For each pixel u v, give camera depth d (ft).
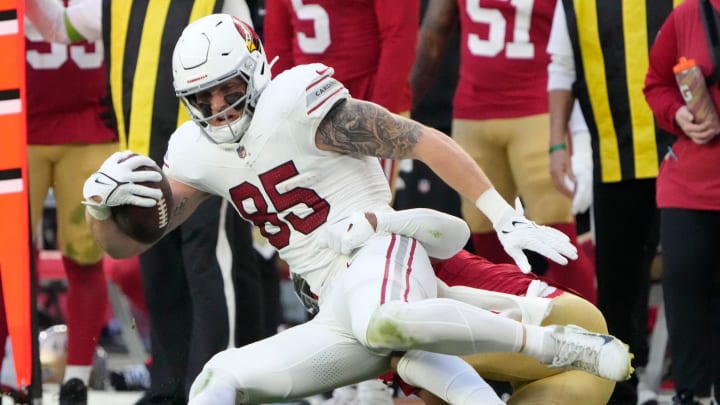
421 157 51.85
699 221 65.05
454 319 48.39
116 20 70.13
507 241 50.88
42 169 78.23
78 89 77.46
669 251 65.62
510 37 80.12
